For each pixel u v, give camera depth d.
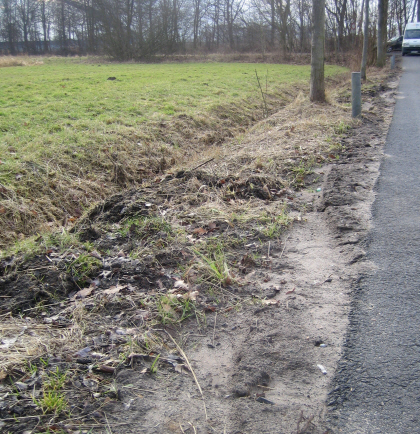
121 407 2.29
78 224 4.73
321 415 2.24
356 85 9.79
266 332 2.88
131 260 3.71
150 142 9.59
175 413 2.26
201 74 23.45
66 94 14.25
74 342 2.78
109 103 12.72
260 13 44.69
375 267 3.66
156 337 2.84
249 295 3.31
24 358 2.59
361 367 2.56
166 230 4.29
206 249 3.97
